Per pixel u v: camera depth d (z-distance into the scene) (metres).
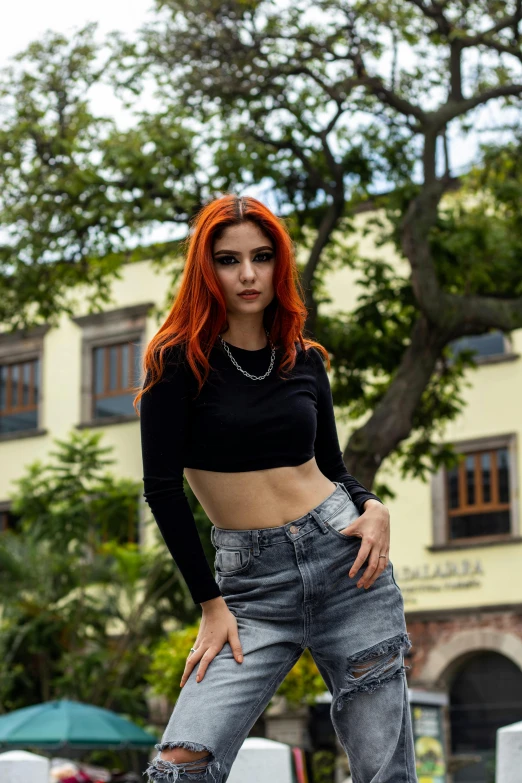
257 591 2.69
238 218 2.73
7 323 13.47
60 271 13.24
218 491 2.72
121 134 12.33
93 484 19.84
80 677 19.22
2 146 12.59
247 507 2.71
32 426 25.97
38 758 4.85
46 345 25.97
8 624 19.72
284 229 2.78
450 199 15.60
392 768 2.78
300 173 13.39
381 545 2.77
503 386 21.17
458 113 12.11
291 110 12.71
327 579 2.72
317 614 2.74
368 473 11.39
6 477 25.83
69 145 12.27
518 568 20.48
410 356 11.83
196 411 2.71
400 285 13.36
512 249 12.73
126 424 24.59
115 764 19.42
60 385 25.67
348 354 13.64
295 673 13.18
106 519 19.27
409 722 2.86
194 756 2.54
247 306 2.72
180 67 12.59
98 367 25.45
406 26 12.66
